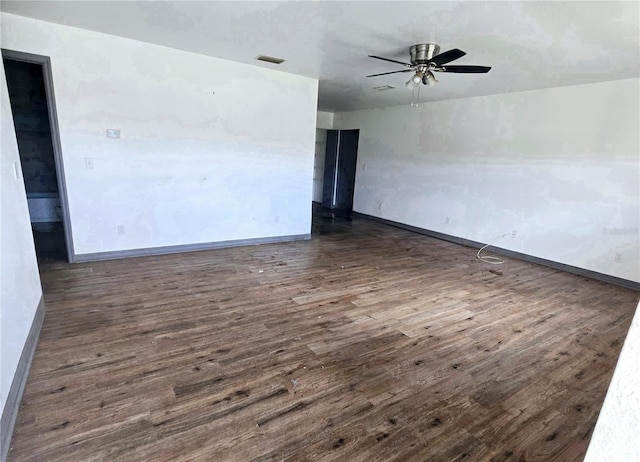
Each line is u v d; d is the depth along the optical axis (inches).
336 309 124.3
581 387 86.8
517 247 205.3
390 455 64.8
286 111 197.8
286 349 97.5
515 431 71.9
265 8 106.7
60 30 134.3
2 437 60.5
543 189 191.2
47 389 76.4
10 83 197.5
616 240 166.1
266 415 72.8
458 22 106.9
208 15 115.9
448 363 94.7
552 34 110.7
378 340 105.0
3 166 82.1
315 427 70.4
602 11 92.0
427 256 199.6
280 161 202.7
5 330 69.4
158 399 75.5
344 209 337.4
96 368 84.5
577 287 159.9
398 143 273.7
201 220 184.1
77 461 59.9
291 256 184.9
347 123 322.7
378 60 153.1
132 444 63.9
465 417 75.2
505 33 113.3
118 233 162.9
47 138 213.9
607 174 167.0
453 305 133.1
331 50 143.6
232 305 122.8
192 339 99.7
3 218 77.3
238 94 180.5
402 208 274.7
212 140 178.2
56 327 102.3
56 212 225.1
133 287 133.1
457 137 231.0
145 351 92.7
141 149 160.4
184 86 165.0
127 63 149.8
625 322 124.0
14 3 113.2
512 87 187.0
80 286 131.6
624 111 159.5
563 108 179.5
